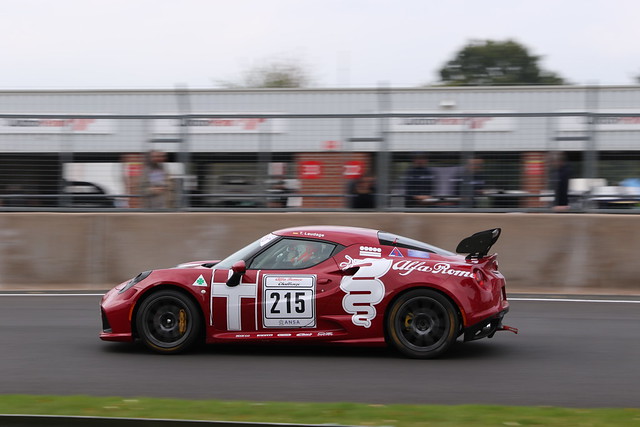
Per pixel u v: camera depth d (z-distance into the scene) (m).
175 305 14.58
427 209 25.23
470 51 93.88
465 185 25.03
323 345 15.66
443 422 9.50
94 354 14.80
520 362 14.20
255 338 14.34
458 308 14.03
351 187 25.50
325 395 11.66
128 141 26.03
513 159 24.83
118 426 9.09
